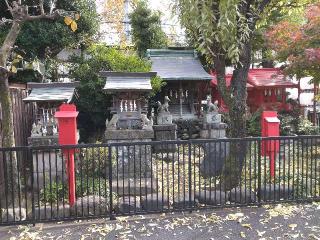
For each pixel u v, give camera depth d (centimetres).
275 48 1191
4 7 1100
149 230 496
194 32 635
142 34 1759
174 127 1205
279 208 573
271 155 610
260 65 2062
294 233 480
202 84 1622
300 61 1045
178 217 542
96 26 1301
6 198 516
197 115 1503
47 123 830
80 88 1220
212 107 1322
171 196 609
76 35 1245
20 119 884
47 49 1188
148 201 557
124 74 956
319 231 485
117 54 1295
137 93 931
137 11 1778
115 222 528
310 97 1942
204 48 617
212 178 762
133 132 866
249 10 634
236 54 582
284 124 1385
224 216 543
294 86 1662
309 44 1055
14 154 559
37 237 479
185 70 1580
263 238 465
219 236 473
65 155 585
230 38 580
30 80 1130
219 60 651
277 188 594
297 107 1650
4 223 513
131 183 735
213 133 1303
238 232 485
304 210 565
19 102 880
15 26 552
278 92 1688
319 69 1085
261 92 1680
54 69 1252
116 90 902
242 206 580
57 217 526
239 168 633
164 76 1486
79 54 1463
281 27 1196
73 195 549
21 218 521
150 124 898
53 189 611
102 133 1310
